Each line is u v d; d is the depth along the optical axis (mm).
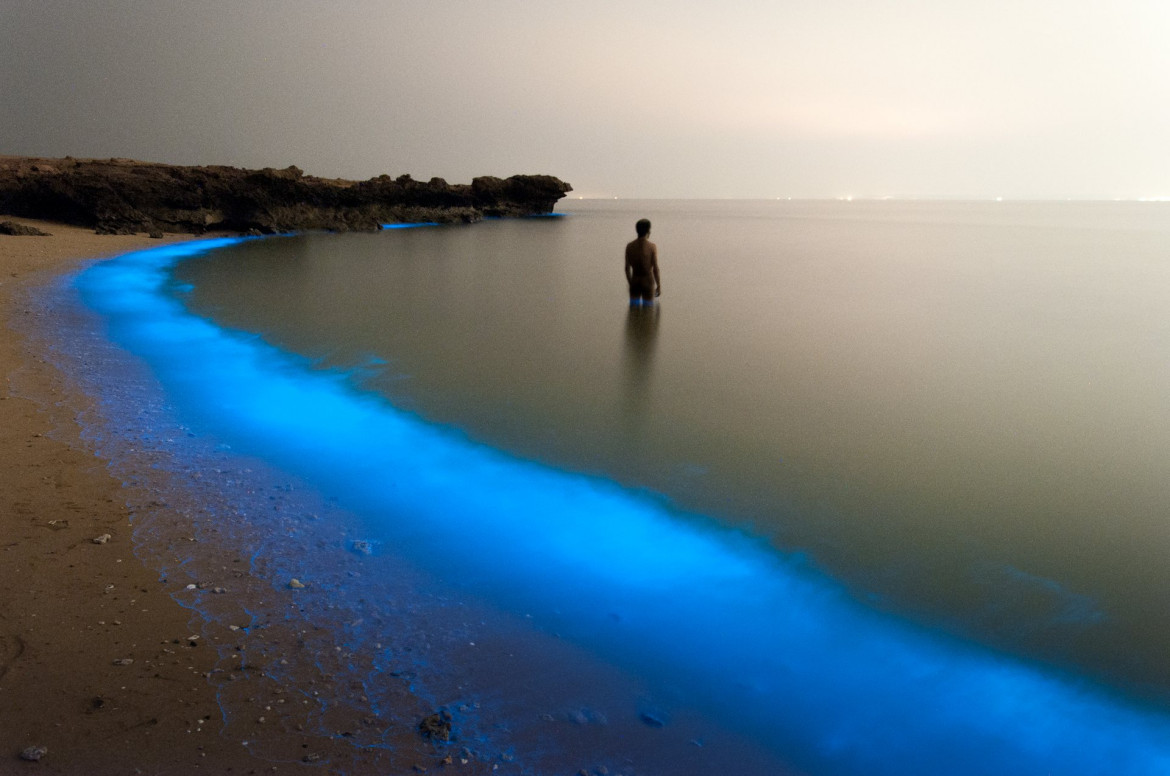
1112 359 9742
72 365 7898
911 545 4645
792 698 3205
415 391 7738
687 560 4402
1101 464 6000
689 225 52875
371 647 3330
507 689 3102
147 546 4109
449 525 4699
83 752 2561
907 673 3422
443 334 10672
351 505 4906
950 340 10859
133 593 3621
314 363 8766
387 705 2938
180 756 2572
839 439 6527
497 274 18172
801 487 5492
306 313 12102
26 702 2797
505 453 6035
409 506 4949
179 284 14852
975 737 3037
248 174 31047
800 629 3740
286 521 4570
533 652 3395
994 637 3732
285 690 2979
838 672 3414
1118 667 3516
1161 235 42969
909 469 5867
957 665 3502
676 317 12453
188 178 28797
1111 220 71750
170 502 4707
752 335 11031
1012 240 37375
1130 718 3176
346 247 25484
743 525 4871
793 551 4547
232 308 12344
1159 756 2967
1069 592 4152
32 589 3592
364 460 5746
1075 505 5234
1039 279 19219
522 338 10523
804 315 12859
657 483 5516
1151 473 5793
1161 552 4594
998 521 4984
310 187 33469
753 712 3088
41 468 5074
